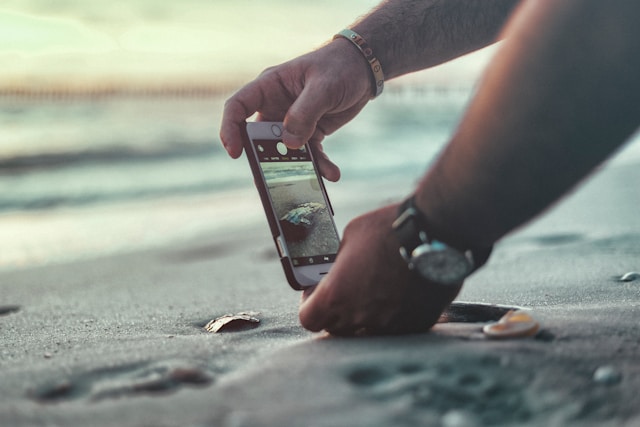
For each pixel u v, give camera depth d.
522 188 1.17
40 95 17.59
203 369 1.39
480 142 1.16
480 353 1.31
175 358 1.47
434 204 1.31
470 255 1.31
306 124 1.81
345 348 1.42
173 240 5.71
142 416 1.12
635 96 1.06
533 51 1.08
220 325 1.97
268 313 2.25
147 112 16.98
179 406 1.16
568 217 4.56
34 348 1.77
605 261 2.94
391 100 22.86
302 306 1.57
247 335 1.79
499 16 1.99
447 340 1.44
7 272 4.39
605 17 1.03
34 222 6.58
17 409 1.17
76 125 14.18
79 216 6.89
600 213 4.62
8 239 5.75
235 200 7.91
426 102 22.95
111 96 19.11
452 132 1.30
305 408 1.12
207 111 17.88
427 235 1.34
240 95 1.89
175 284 3.69
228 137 1.87
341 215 6.15
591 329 1.52
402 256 1.37
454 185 1.25
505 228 1.26
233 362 1.45
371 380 1.24
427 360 1.29
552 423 1.09
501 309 1.77
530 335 1.46
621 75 1.05
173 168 10.24
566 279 2.54
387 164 11.05
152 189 8.58
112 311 2.64
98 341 1.84
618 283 2.37
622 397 1.15
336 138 13.99
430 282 1.40
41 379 1.35
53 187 8.50
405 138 14.34
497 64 1.14
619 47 1.04
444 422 1.07
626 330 1.51
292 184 1.87
